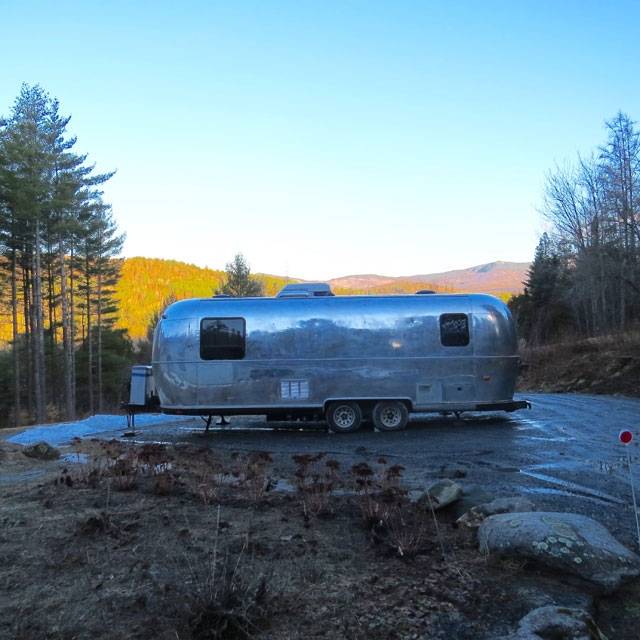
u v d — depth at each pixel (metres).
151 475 6.76
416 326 12.48
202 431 13.02
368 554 4.20
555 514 4.39
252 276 53.28
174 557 4.04
